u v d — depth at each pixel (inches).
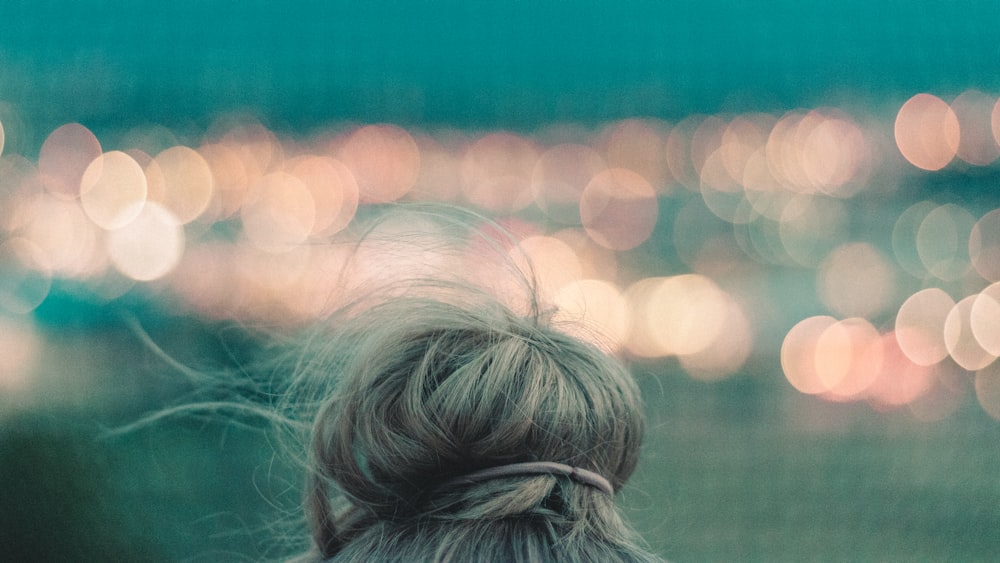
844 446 203.9
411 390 36.5
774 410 223.8
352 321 44.7
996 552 155.9
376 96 266.8
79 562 114.4
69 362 179.6
